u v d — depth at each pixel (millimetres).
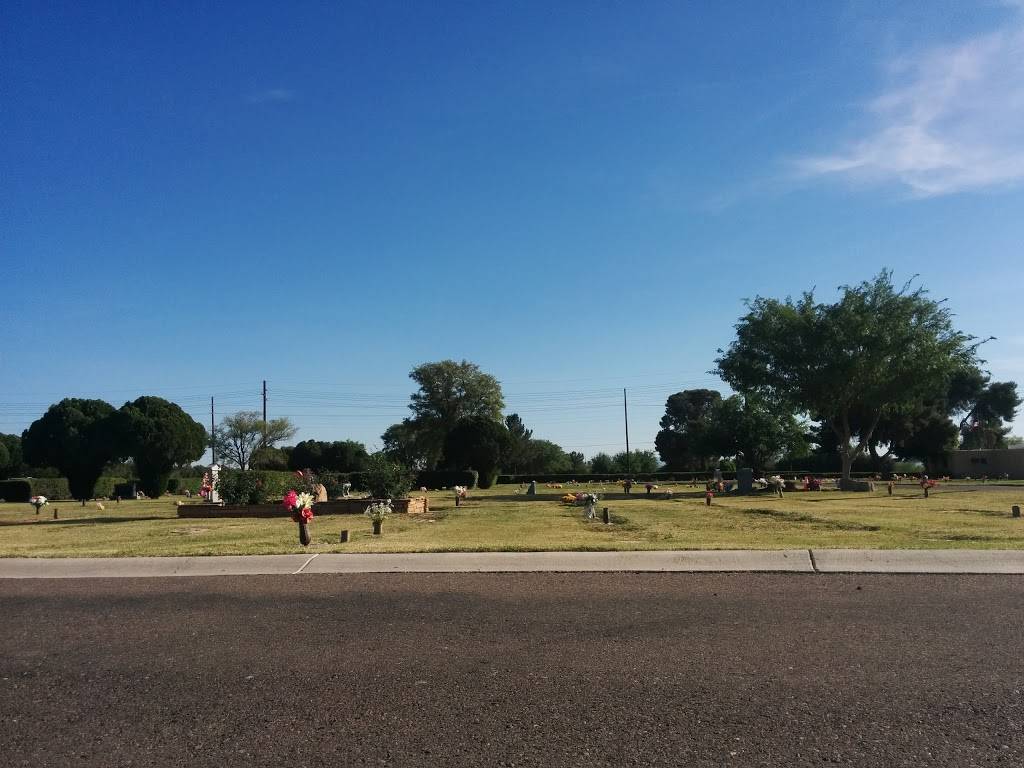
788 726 4395
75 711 4863
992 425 83375
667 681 5156
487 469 52281
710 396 106188
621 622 6660
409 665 5605
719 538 12828
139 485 50906
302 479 26766
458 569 9180
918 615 6734
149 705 4938
